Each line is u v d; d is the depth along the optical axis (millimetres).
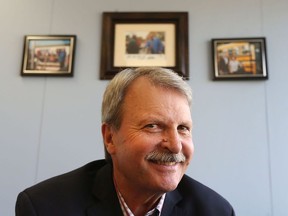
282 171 1386
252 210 1357
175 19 1559
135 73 730
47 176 1442
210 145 1429
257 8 1561
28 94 1525
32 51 1555
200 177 1401
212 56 1503
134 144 673
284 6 1554
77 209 743
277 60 1496
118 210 768
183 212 816
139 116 680
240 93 1472
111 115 731
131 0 1605
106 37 1550
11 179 1440
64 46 1558
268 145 1415
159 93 690
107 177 815
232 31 1542
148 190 718
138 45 1552
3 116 1505
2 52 1575
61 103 1512
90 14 1606
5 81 1541
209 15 1567
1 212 1408
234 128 1440
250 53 1495
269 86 1472
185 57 1504
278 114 1441
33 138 1481
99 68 1538
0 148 1471
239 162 1407
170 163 689
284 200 1356
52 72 1524
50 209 727
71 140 1475
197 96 1476
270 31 1530
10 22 1612
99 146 1467
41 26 1604
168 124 676
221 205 857
